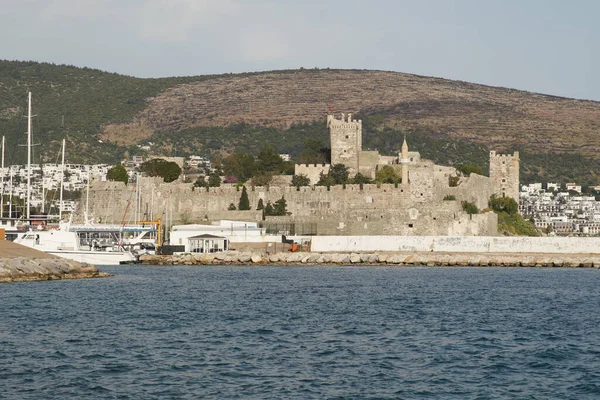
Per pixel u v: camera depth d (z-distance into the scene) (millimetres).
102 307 133000
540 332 113688
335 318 124375
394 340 106812
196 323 118312
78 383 83875
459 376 88312
